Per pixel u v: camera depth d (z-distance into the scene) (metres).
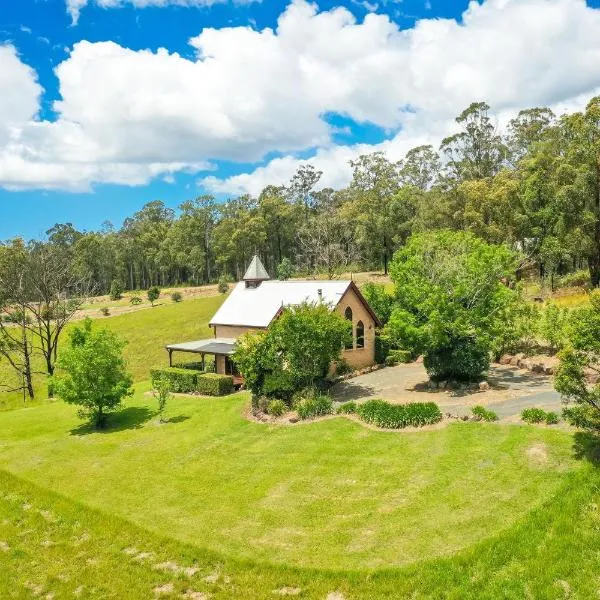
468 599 11.90
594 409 16.88
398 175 92.25
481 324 28.64
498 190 56.16
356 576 13.12
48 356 46.31
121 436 26.98
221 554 14.73
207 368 39.78
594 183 50.97
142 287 144.75
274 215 109.06
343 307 36.09
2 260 66.06
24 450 26.44
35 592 14.08
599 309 17.23
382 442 21.28
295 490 18.31
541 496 15.47
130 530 16.67
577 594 11.69
